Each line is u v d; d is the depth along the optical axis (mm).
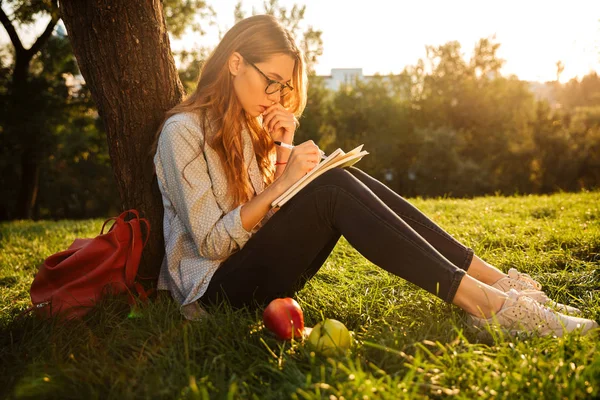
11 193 24797
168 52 2508
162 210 2488
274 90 2227
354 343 1843
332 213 1994
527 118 34312
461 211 5316
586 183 32469
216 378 1587
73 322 2125
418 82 37031
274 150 2543
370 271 3041
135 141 2428
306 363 1745
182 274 2174
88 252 2201
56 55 16891
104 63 2348
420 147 33500
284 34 2227
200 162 2115
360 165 34594
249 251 2080
